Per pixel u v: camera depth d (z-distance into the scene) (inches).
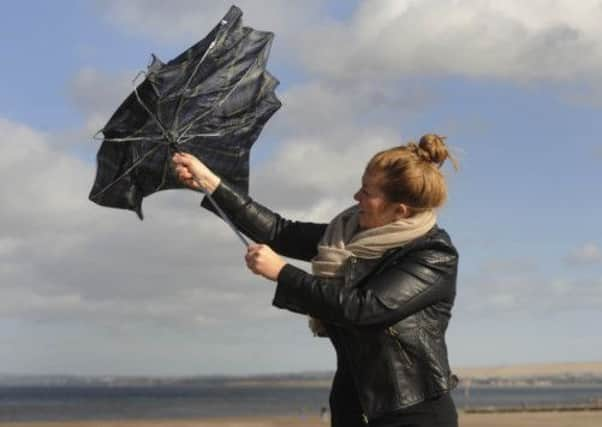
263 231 155.5
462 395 7406.5
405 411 131.0
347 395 137.1
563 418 2723.9
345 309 127.1
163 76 148.3
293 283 129.5
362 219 138.0
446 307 136.3
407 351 131.1
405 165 134.0
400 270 131.7
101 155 153.2
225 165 155.4
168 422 2925.7
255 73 154.9
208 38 150.7
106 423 2854.3
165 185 154.0
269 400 5925.2
